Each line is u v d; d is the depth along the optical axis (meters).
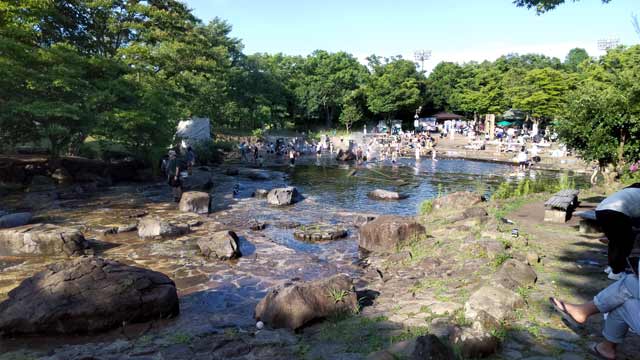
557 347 4.77
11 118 19.47
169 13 35.44
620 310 4.08
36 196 18.30
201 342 5.62
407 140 54.09
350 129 75.50
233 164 35.44
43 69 20.56
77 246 10.82
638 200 4.07
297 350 5.19
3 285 8.65
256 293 8.47
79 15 30.64
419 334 5.12
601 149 17.14
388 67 73.25
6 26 19.94
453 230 11.21
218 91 48.69
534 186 19.19
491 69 70.94
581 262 8.09
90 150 27.00
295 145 51.91
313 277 9.38
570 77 54.00
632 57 44.66
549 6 12.48
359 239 11.97
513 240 9.51
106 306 6.50
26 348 5.93
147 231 12.73
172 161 18.36
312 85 70.69
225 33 61.00
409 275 8.59
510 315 5.57
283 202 18.53
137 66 30.02
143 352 5.34
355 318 6.24
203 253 11.04
